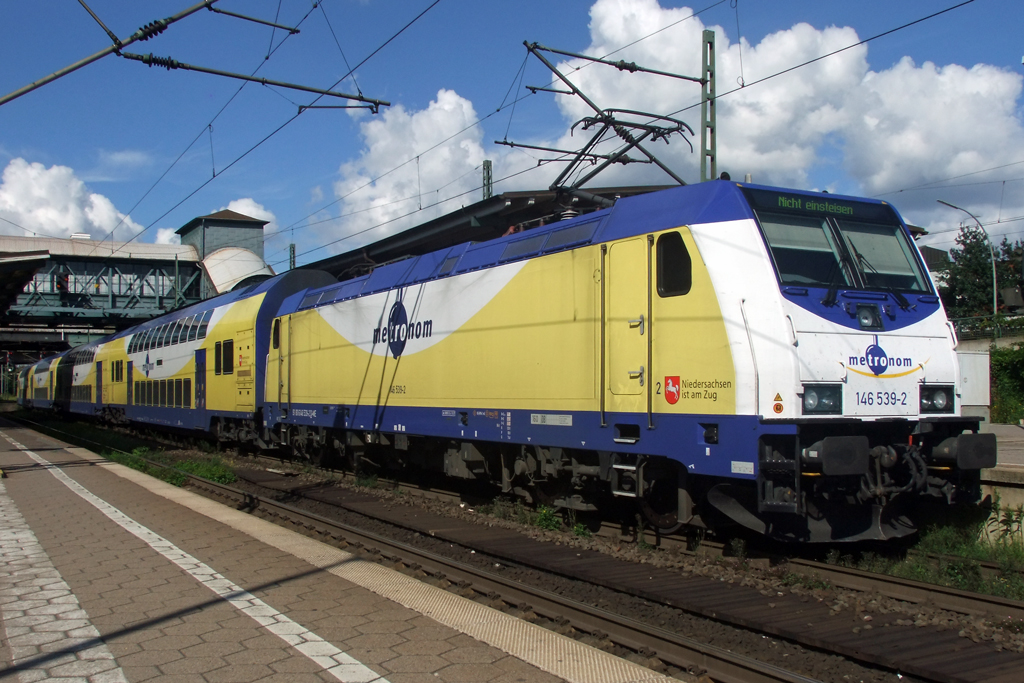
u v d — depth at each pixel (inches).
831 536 293.6
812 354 283.7
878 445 297.7
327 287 629.0
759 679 186.9
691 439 300.7
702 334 298.7
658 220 323.9
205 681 183.2
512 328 400.5
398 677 184.7
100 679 185.0
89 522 391.2
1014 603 236.1
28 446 904.9
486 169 1050.1
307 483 584.4
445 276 462.0
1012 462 456.8
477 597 267.3
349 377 567.2
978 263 1517.0
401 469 611.2
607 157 535.2
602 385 341.7
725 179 314.5
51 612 238.2
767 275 289.0
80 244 1915.6
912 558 305.6
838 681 194.1
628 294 331.9
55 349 2421.3
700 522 325.7
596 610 233.6
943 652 211.2
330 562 301.4
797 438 274.1
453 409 445.1
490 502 456.8
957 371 321.4
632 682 181.8
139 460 683.4
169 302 1797.5
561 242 374.0
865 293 306.8
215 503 454.6
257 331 710.5
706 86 592.1
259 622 227.0
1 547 331.6
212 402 806.5
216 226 2016.5
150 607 242.8
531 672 188.1
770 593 269.3
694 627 237.0
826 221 317.1
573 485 379.2
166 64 434.0
